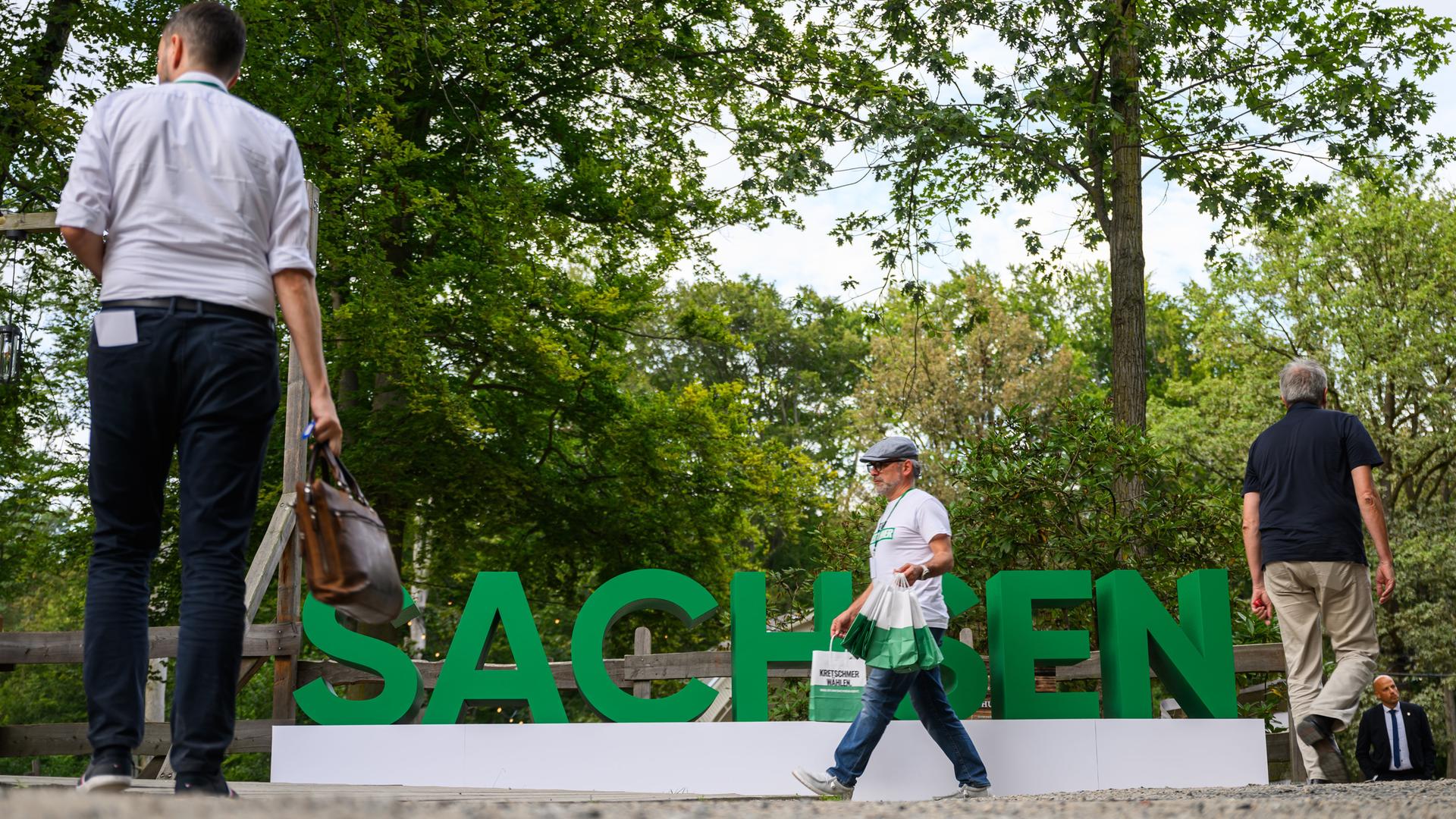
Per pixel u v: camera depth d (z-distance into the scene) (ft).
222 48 9.61
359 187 48.06
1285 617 16.98
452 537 60.44
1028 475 33.47
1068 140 45.60
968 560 33.47
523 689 23.38
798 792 22.22
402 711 23.07
